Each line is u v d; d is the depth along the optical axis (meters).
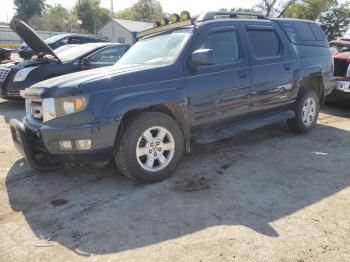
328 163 4.70
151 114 3.97
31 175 4.46
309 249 2.82
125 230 3.16
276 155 5.02
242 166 4.61
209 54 4.05
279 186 3.99
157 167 4.10
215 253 2.79
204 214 3.39
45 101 3.76
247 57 4.97
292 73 5.59
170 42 4.62
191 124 4.40
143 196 3.80
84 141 3.62
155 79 4.01
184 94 4.21
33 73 8.22
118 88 3.77
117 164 3.99
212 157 4.95
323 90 6.39
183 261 2.71
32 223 3.35
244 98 4.92
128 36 52.69
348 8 41.19
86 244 2.98
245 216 3.34
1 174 4.49
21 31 7.10
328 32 41.94
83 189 4.03
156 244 2.94
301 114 5.92
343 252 2.79
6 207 3.67
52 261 2.78
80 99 3.59
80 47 9.23
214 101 4.54
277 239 2.96
